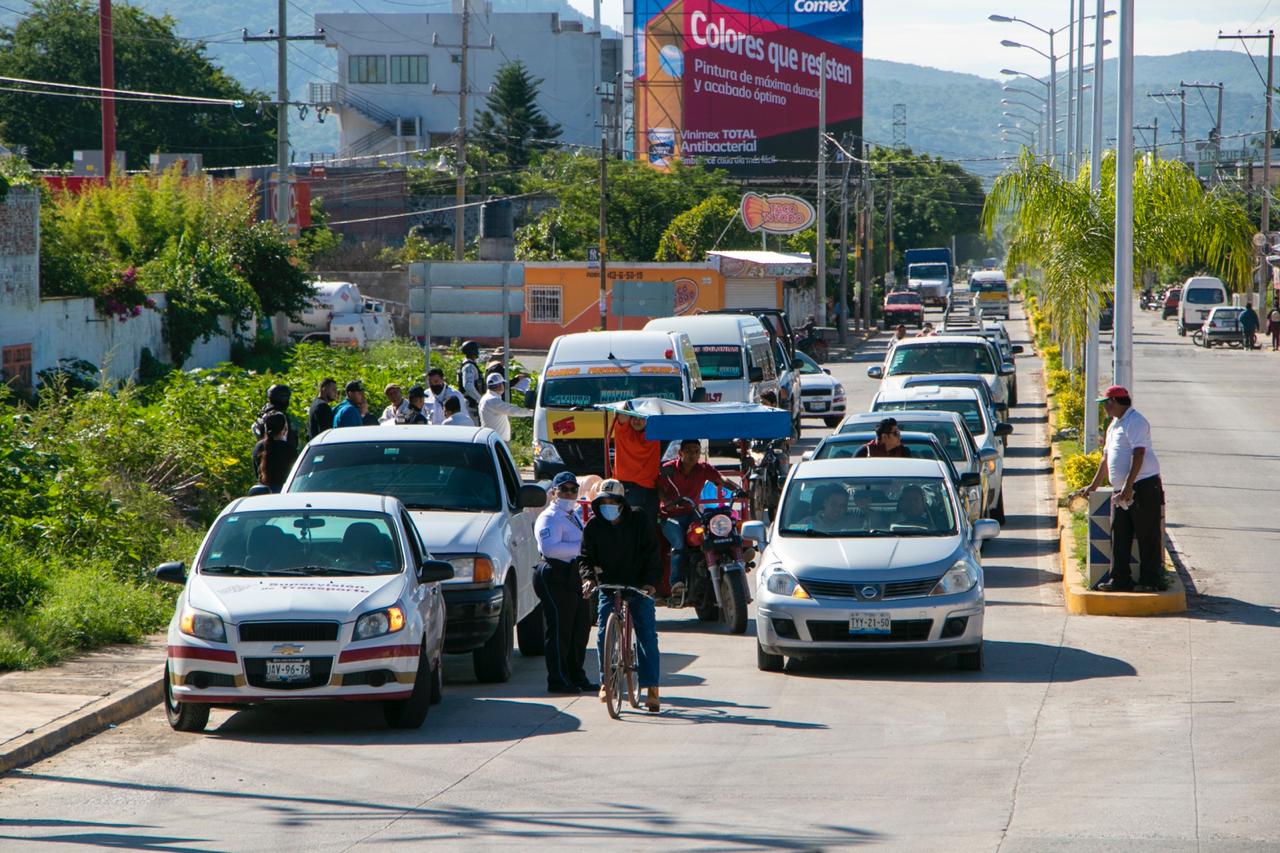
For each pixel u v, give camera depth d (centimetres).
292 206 12406
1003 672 2927
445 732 2509
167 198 8975
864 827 1847
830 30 19062
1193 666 2914
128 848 1805
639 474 3647
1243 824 1814
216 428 5069
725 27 19138
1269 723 2414
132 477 4519
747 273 14025
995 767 2166
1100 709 2559
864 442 4325
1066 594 3625
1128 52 4656
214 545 2684
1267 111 17025
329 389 4653
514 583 3094
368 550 2669
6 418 4206
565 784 2120
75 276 6731
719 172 18238
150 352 7431
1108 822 1839
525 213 19462
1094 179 6216
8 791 2134
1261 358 13512
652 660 2636
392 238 19138
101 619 3225
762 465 4862
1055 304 6109
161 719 2659
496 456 3225
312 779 2178
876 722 2516
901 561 2945
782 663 3034
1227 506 5131
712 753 2306
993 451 4944
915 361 7188
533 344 15125
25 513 3759
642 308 10319
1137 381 10850
